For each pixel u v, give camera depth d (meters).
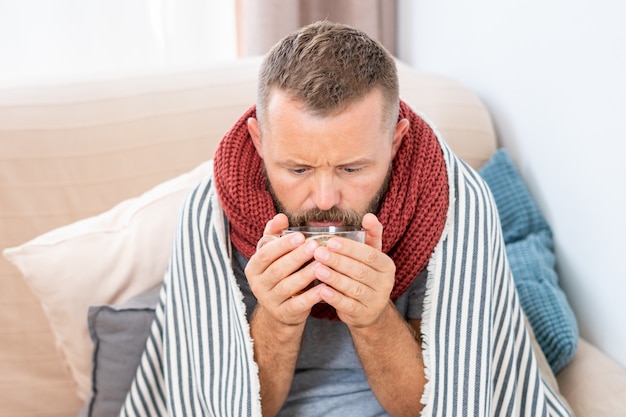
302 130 0.89
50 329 1.40
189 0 1.89
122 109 1.42
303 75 0.90
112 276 1.27
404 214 1.04
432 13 1.76
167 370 1.14
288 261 0.91
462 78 1.66
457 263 1.05
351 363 1.13
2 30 1.80
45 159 1.38
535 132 1.39
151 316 1.23
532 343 1.20
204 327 1.11
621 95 1.11
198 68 1.49
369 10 1.87
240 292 1.07
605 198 1.19
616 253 1.18
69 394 1.40
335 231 0.92
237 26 1.90
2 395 1.39
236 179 1.06
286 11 1.81
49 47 1.84
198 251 1.12
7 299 1.39
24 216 1.38
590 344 1.27
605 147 1.17
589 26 1.18
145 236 1.28
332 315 1.08
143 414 1.19
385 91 0.94
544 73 1.33
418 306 1.10
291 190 0.95
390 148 0.98
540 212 1.40
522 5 1.38
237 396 1.04
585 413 1.14
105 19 1.85
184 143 1.42
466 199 1.08
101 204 1.40
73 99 1.42
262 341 1.03
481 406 1.02
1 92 1.42
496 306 1.10
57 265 1.25
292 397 1.13
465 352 1.03
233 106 1.44
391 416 1.09
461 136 1.46
